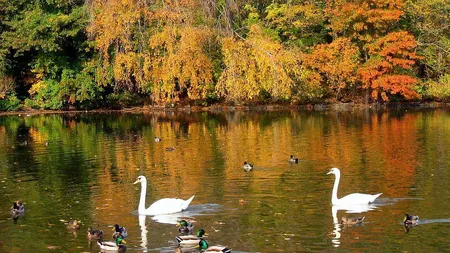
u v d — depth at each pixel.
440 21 72.94
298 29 72.69
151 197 29.00
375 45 68.75
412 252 20.94
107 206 27.61
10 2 68.56
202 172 34.09
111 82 67.19
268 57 61.53
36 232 24.12
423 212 25.23
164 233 23.50
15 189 31.14
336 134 47.53
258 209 26.33
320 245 21.73
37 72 69.44
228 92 64.06
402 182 30.55
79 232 24.00
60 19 65.88
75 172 35.00
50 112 68.69
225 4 66.56
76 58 69.81
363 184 30.38
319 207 26.42
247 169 34.34
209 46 64.12
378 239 22.19
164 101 65.88
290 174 33.00
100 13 64.12
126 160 38.25
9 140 47.88
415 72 72.75
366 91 70.19
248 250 21.42
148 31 63.62
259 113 64.69
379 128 50.47
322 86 70.38
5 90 68.44
